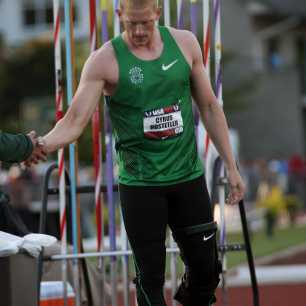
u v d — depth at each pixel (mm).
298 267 40344
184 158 14047
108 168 18891
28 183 54156
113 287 18891
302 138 129750
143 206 13953
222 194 18672
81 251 19328
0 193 19656
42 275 18812
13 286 14188
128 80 13711
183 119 13992
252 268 18156
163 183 13938
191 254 14359
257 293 18219
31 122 99438
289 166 100625
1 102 122312
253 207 87312
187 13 53188
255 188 93250
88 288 19656
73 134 13945
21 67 123938
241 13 127688
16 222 19266
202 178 14328
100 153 18891
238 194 14758
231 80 122938
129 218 14070
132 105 13781
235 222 70562
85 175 72812
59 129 13922
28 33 146250
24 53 124812
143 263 14133
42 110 100375
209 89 14430
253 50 127688
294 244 56094
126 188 14070
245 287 35469
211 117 14617
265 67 129625
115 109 13977
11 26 146375
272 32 126312
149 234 14016
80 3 131000
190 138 14133
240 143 130500
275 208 62125
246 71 124062
